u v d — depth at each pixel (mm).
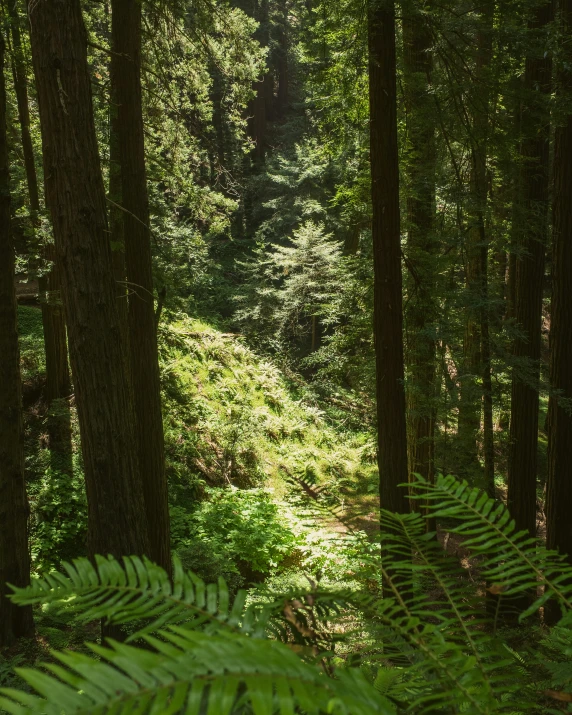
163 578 1057
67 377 13336
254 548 10938
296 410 17266
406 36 9102
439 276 8984
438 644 1157
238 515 12297
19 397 7496
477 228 8859
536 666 1561
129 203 8352
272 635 1396
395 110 7176
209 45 11375
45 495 11023
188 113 12750
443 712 1125
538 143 8891
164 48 10977
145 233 8422
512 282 10562
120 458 6008
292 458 14883
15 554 7441
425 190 9273
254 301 20500
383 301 7281
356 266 10039
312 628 1326
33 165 12266
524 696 1424
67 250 5754
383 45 7062
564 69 7949
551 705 1398
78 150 5660
